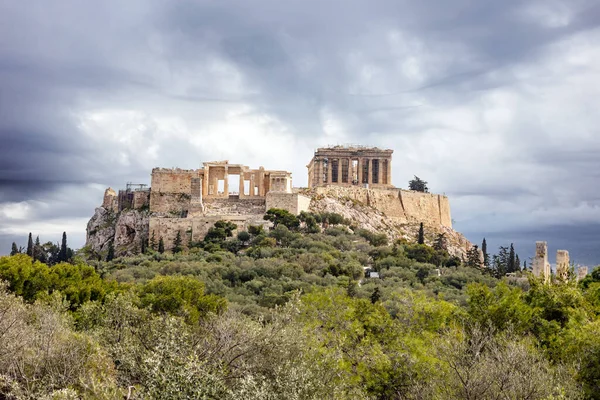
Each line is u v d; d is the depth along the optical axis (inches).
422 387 1731.1
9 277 2741.1
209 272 4611.2
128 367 1486.2
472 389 1534.2
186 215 6815.9
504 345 1867.6
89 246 7199.8
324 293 2331.4
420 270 5182.1
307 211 7135.8
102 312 2132.1
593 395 1724.9
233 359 1496.1
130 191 7564.0
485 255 6609.3
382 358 1881.2
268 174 7352.4
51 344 1563.7
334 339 1941.4
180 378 1283.2
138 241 6638.8
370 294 3914.9
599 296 2610.7
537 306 2450.8
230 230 6314.0
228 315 2102.6
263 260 5009.8
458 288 4773.6
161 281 2984.7
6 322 1659.7
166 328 1515.7
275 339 1604.3
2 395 1344.7
